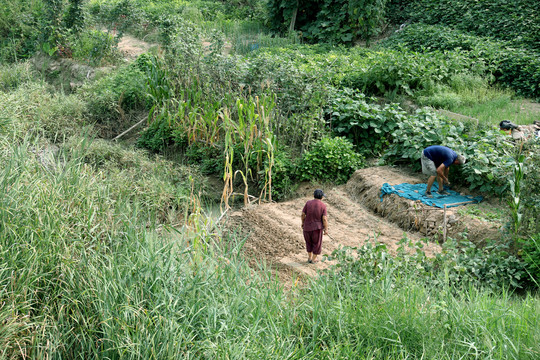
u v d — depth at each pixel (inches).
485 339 185.3
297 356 185.3
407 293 216.8
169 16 761.0
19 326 168.4
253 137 471.8
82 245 200.2
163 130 569.0
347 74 590.6
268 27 946.7
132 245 214.7
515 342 183.0
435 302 210.1
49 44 887.7
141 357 168.4
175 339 170.7
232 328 184.2
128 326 171.5
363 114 480.7
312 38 847.7
